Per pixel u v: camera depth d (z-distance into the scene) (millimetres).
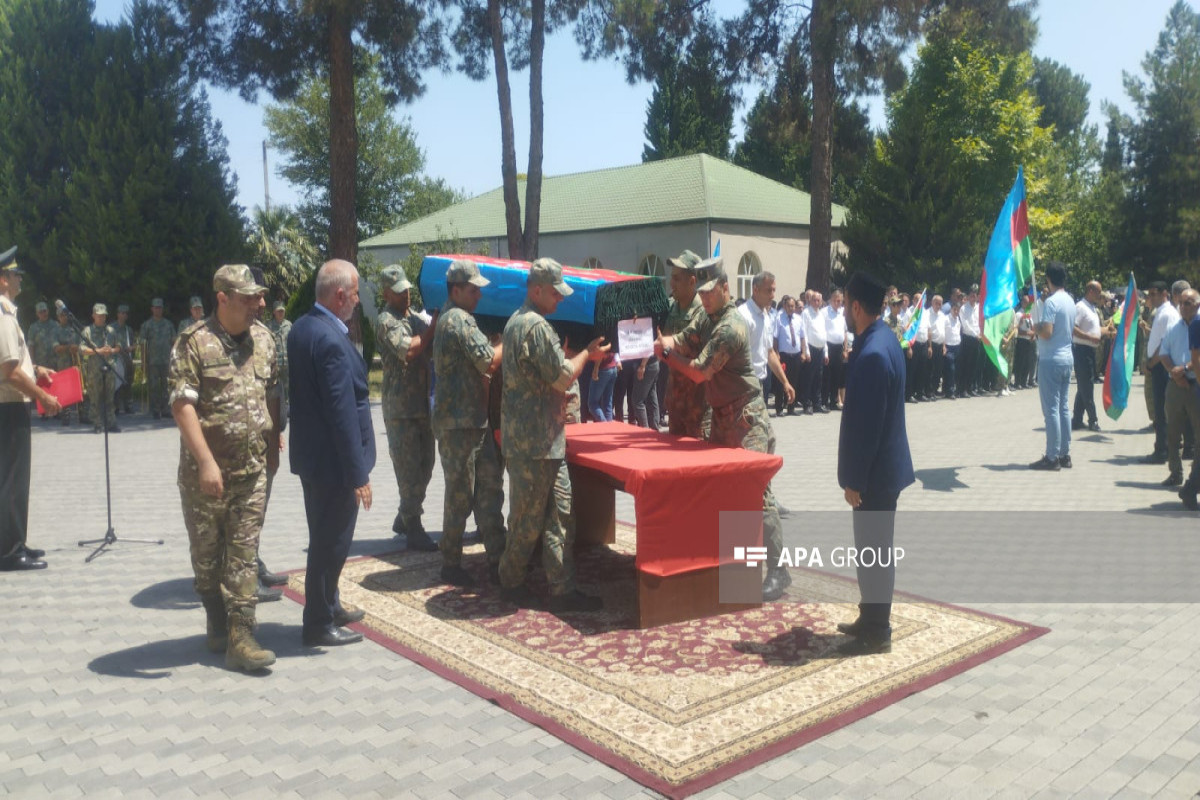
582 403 11867
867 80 21469
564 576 5504
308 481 4941
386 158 49906
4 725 4043
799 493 8938
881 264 31812
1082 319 13508
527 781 3508
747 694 4242
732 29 23859
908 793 3387
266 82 19094
